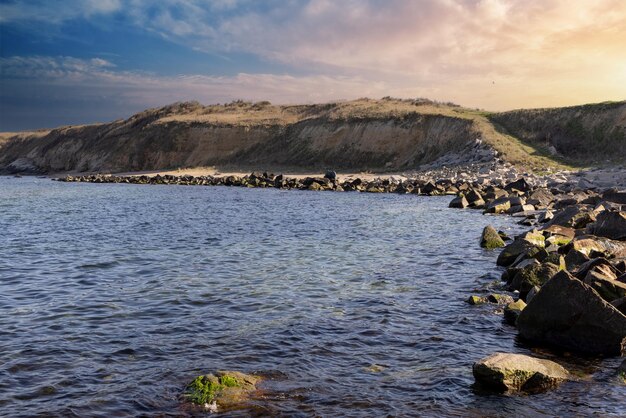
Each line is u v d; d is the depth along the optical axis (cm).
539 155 7988
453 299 1578
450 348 1184
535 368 997
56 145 15250
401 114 10231
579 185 5394
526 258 1869
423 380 1014
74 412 884
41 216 3834
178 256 2253
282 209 4322
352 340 1227
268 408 898
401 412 890
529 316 1243
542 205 4147
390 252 2347
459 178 6700
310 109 14025
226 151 11906
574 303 1198
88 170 13300
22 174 14138
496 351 1176
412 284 1761
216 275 1886
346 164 9850
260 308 1474
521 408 907
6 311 1451
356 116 10681
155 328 1305
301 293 1638
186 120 13138
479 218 3634
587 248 2000
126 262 2127
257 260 2162
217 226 3247
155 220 3572
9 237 2798
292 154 10794
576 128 8588
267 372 1046
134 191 6881
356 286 1731
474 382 1005
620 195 3672
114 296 1605
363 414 882
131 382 998
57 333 1267
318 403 919
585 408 909
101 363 1086
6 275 1903
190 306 1496
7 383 988
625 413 891
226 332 1276
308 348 1174
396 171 8831
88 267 2034
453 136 9006
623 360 1099
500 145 8106
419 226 3225
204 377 971
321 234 2900
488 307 1491
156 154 12394
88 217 3766
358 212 4062
